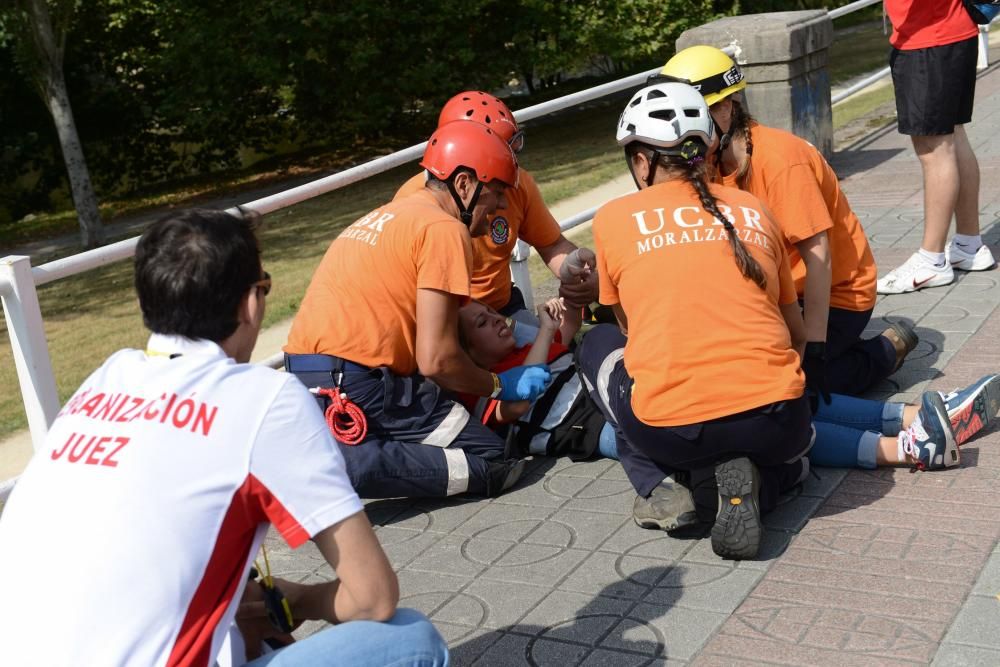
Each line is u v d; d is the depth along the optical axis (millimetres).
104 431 2037
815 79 8891
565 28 16594
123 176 20328
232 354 2188
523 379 4078
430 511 3949
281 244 12266
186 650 1951
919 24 5254
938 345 4801
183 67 17453
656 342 3320
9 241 16609
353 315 3844
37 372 3732
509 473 3988
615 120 18359
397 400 3893
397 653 2176
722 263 3342
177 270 2105
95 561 1928
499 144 3947
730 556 3266
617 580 3291
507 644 3025
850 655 2762
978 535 3252
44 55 14891
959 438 3740
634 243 3436
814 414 3910
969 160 5590
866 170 8750
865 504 3547
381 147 19453
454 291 3736
